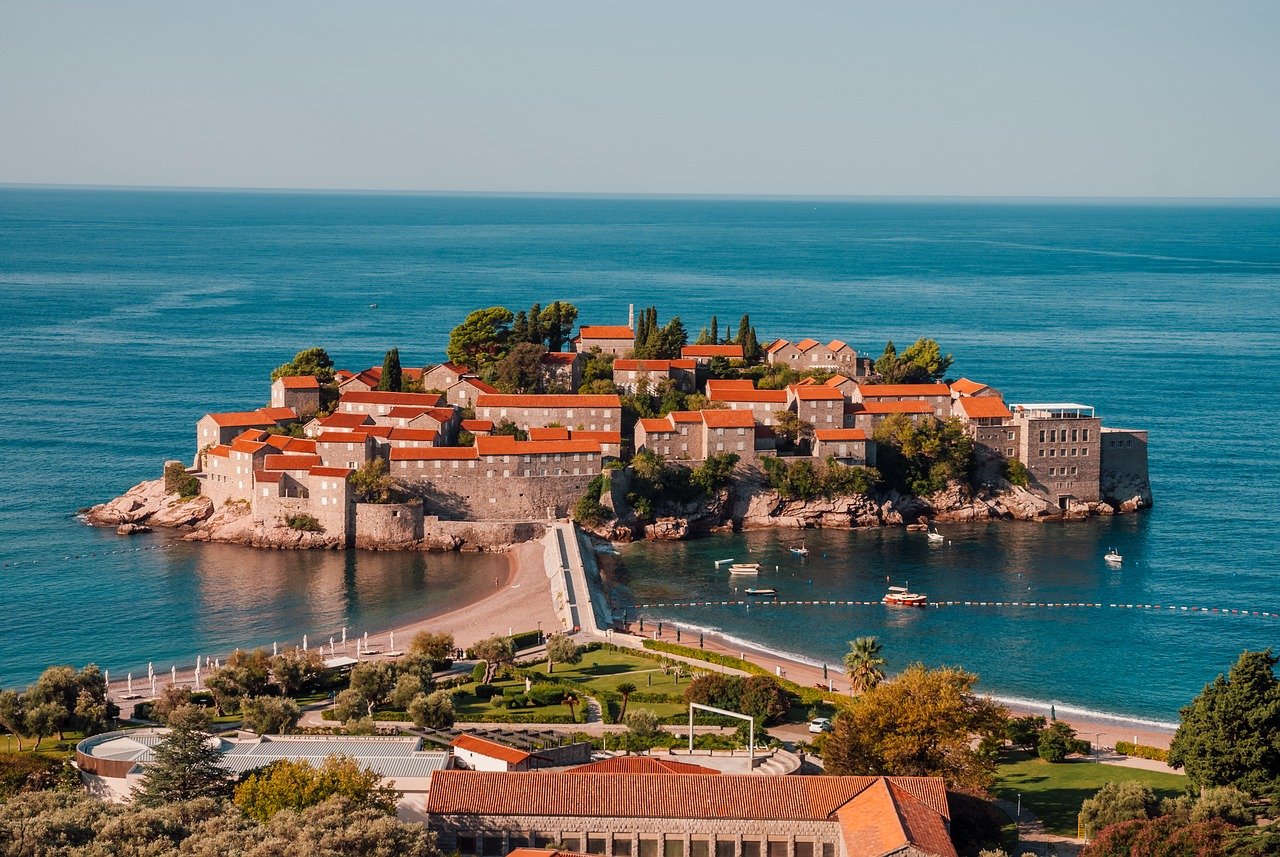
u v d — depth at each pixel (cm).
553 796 15638
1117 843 15850
